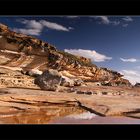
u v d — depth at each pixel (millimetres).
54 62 26312
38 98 14703
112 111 13109
